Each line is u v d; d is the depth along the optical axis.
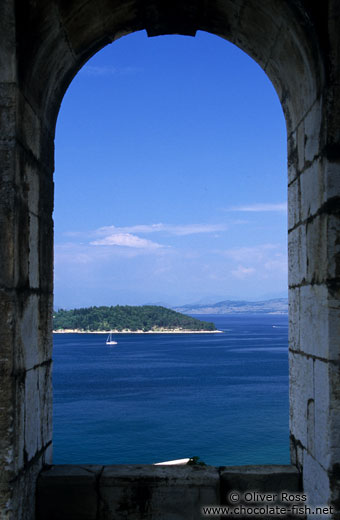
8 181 2.99
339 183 3.05
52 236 4.03
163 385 66.19
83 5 3.47
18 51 3.04
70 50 3.80
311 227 3.39
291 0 3.17
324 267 3.08
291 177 4.02
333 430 2.94
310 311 3.40
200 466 3.80
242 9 3.70
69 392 61.78
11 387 2.92
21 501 3.10
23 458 3.15
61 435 38.97
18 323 3.05
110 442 36.41
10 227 2.98
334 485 2.92
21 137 3.17
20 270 3.12
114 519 3.57
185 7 3.90
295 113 3.87
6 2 2.97
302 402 3.59
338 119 3.07
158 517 3.57
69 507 3.54
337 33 3.08
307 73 3.44
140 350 123.69
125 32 4.17
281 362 93.38
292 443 3.89
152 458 31.95
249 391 60.56
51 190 4.02
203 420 43.81
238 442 35.72
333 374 2.96
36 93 3.48
